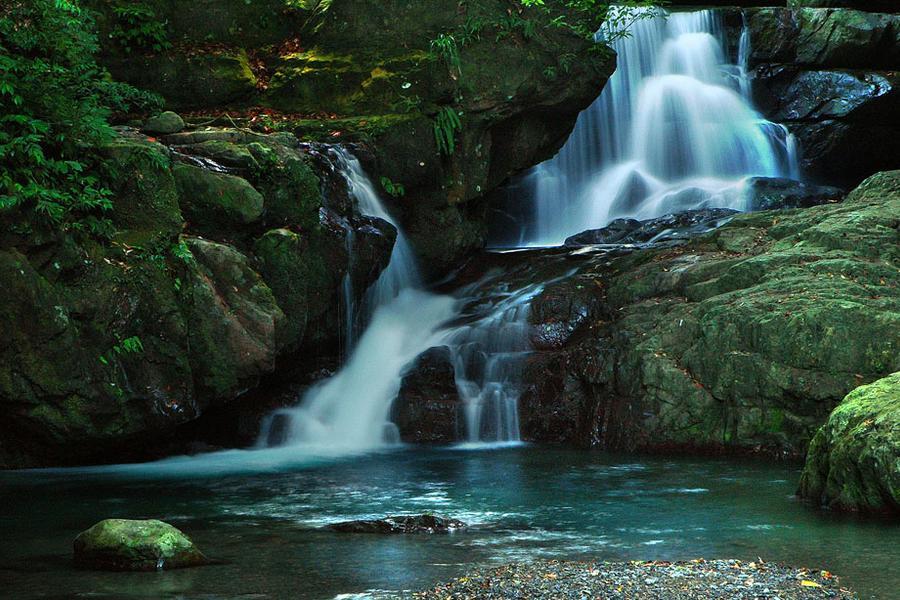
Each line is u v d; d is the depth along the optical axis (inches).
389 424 559.2
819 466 371.2
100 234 459.5
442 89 643.5
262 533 328.2
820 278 525.3
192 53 647.8
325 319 556.4
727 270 562.6
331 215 551.8
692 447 508.4
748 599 232.4
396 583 261.3
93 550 286.8
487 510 365.4
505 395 565.3
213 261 490.6
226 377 485.7
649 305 567.2
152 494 403.2
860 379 477.4
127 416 460.4
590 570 261.7
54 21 495.8
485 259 698.2
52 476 449.7
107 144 472.4
